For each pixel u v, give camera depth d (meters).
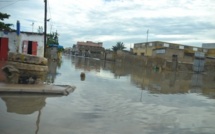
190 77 39.41
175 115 10.72
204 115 11.30
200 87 24.61
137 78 27.92
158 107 12.17
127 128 8.05
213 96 18.52
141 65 66.69
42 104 10.21
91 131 7.37
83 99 12.23
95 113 9.60
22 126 7.16
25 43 30.00
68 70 29.95
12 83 13.57
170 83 25.55
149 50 76.56
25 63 13.76
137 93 16.33
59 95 12.59
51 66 33.62
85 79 21.89
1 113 8.34
